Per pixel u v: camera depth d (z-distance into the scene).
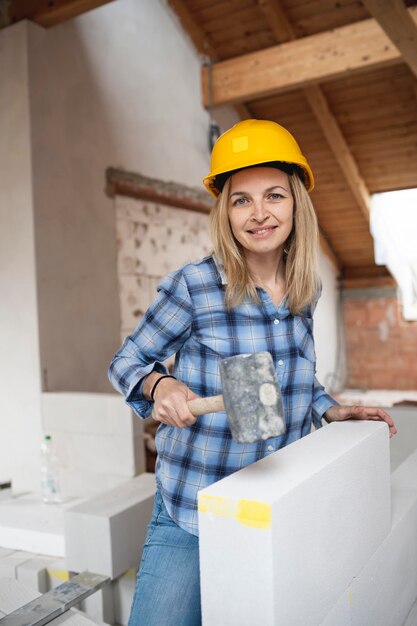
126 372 1.21
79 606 2.03
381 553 1.35
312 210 1.35
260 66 4.63
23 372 3.29
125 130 4.02
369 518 1.27
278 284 1.38
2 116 3.32
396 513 1.49
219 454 1.25
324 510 1.06
